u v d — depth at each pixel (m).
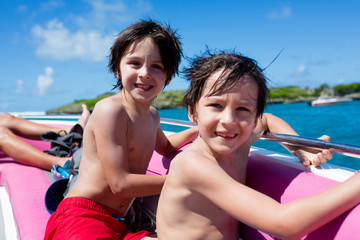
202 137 0.99
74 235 1.20
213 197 0.91
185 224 1.00
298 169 1.17
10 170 2.29
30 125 2.74
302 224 0.78
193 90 1.01
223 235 1.03
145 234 1.25
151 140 1.56
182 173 0.97
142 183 1.34
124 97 1.44
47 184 2.06
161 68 1.41
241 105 0.92
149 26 1.39
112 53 1.48
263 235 1.11
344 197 0.79
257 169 1.27
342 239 0.82
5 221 1.83
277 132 1.36
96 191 1.37
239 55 1.00
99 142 1.33
